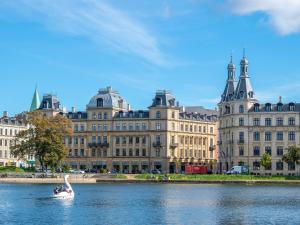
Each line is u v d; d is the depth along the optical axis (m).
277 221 84.31
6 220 84.25
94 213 92.69
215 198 122.12
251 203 110.88
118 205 105.56
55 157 191.62
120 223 81.50
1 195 125.81
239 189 155.62
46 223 81.31
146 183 187.75
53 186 162.38
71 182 187.25
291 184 186.12
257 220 85.31
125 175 195.38
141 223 81.56
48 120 195.38
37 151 194.25
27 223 81.25
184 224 80.94
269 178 191.00
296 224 81.44
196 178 191.25
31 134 197.12
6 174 185.75
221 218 87.31
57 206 103.38
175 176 193.25
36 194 129.12
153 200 116.06
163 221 83.62
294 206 105.38
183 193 136.88
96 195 128.75
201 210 97.75
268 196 128.75
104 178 193.00
